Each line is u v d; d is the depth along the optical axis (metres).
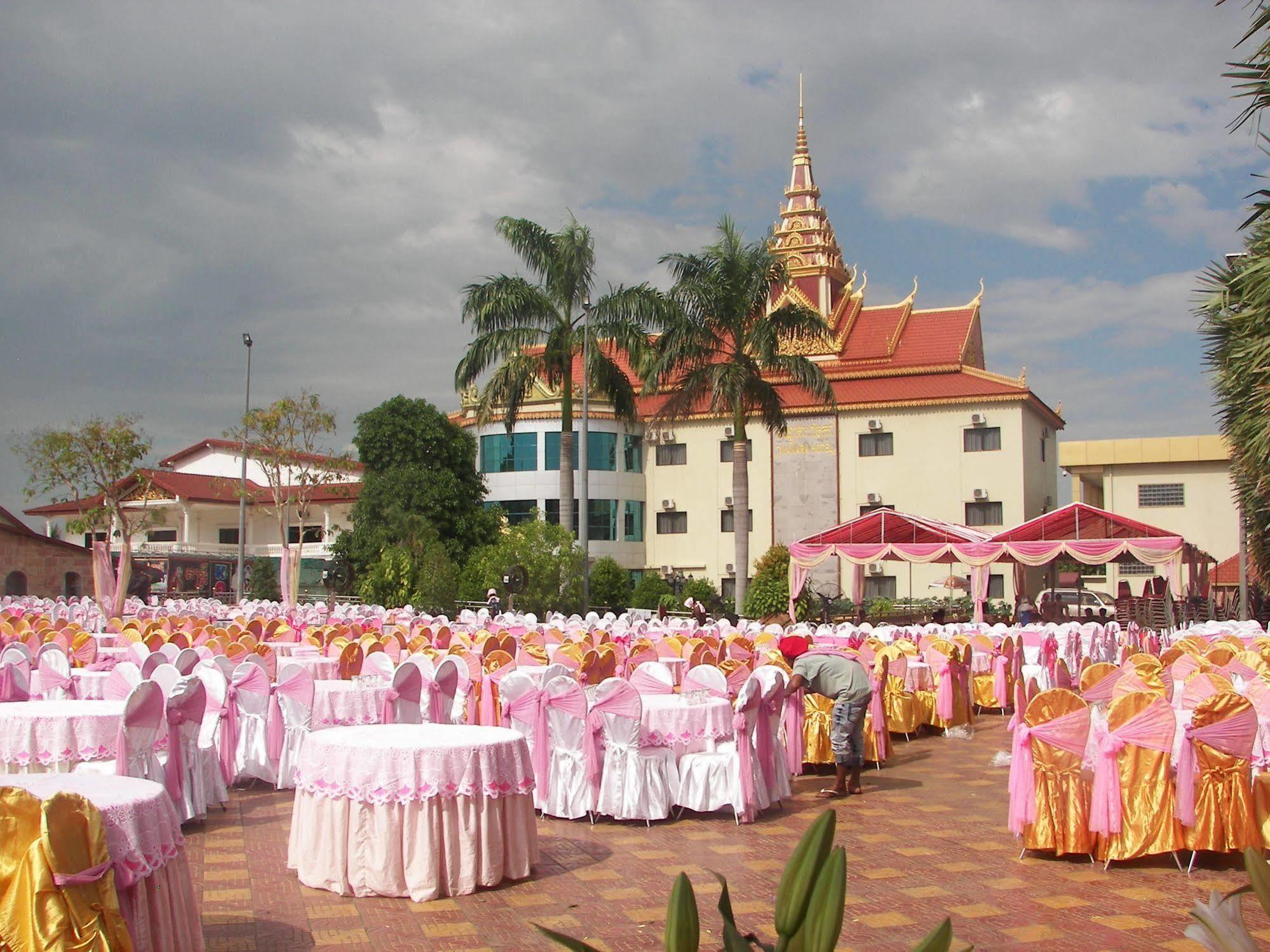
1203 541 46.00
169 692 8.99
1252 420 19.08
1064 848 7.91
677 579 43.94
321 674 13.57
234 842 8.38
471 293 34.44
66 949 4.14
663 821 9.26
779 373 34.03
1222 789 7.71
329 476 45.06
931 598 46.34
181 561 54.78
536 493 51.53
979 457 47.34
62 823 4.22
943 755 13.39
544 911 6.68
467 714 11.59
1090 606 40.69
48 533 63.66
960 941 6.19
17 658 11.56
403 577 36.84
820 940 2.25
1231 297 14.91
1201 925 2.40
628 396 35.22
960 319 52.59
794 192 56.19
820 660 10.87
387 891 6.86
